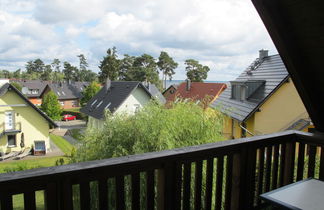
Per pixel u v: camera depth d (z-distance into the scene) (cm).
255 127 1055
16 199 478
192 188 404
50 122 1673
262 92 1095
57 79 5725
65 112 3541
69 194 121
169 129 565
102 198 133
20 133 1600
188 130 594
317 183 180
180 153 158
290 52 194
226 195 198
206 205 184
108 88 2319
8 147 1576
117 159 138
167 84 5097
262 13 176
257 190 219
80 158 597
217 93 2153
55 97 2828
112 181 398
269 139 216
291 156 242
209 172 180
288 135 236
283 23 182
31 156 1552
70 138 2056
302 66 204
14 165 1127
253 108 1039
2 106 1541
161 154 151
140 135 561
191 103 661
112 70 4491
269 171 225
